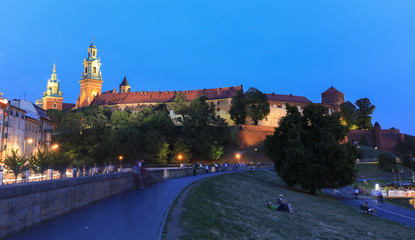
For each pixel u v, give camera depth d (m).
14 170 19.39
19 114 62.31
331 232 21.52
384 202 49.28
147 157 91.44
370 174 103.38
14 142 59.28
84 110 153.62
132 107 173.38
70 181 14.87
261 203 28.81
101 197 19.05
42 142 78.25
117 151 88.94
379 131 152.75
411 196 60.19
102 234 11.02
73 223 12.52
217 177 41.31
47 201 12.77
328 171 40.72
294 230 19.67
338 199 49.22
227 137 120.31
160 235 11.22
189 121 109.81
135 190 24.86
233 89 158.25
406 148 147.75
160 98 173.25
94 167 30.19
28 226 11.34
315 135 43.19
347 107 159.00
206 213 17.28
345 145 41.00
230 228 15.66
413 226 31.72
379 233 24.70
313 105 44.31
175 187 27.22
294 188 49.66
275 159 45.97
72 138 100.38
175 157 98.25
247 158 108.69
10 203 10.34
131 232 11.44
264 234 16.59
